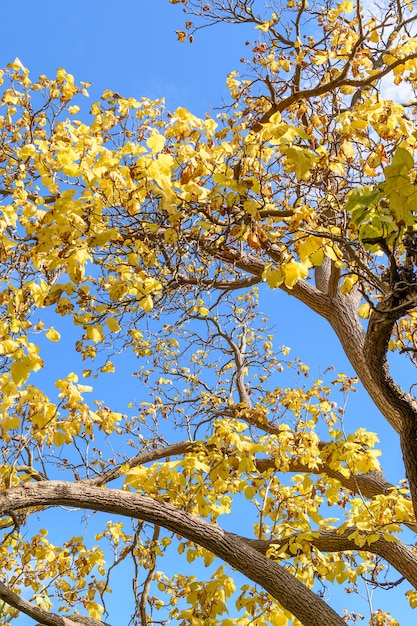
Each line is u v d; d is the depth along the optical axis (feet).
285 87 15.30
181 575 18.25
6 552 17.10
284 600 14.02
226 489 15.16
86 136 12.19
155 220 10.98
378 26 13.65
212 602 14.06
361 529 13.91
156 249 11.62
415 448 11.93
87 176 9.98
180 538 16.67
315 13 16.99
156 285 11.24
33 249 11.36
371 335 10.39
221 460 14.28
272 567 14.21
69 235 9.52
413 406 11.61
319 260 10.20
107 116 13.73
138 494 13.93
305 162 8.37
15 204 13.23
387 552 15.83
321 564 15.29
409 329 16.88
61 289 9.97
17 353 10.07
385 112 11.23
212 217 10.43
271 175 12.03
